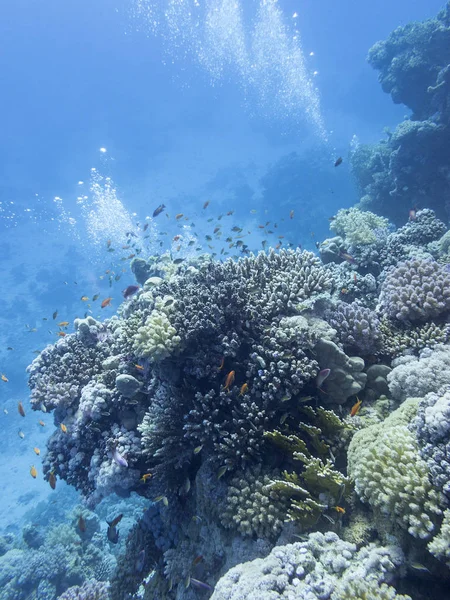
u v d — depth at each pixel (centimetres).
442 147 1592
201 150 7638
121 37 10956
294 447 439
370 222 1076
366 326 540
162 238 3775
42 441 2356
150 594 542
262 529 418
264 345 515
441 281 553
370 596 293
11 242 5397
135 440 578
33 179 8381
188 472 551
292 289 578
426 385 438
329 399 488
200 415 496
